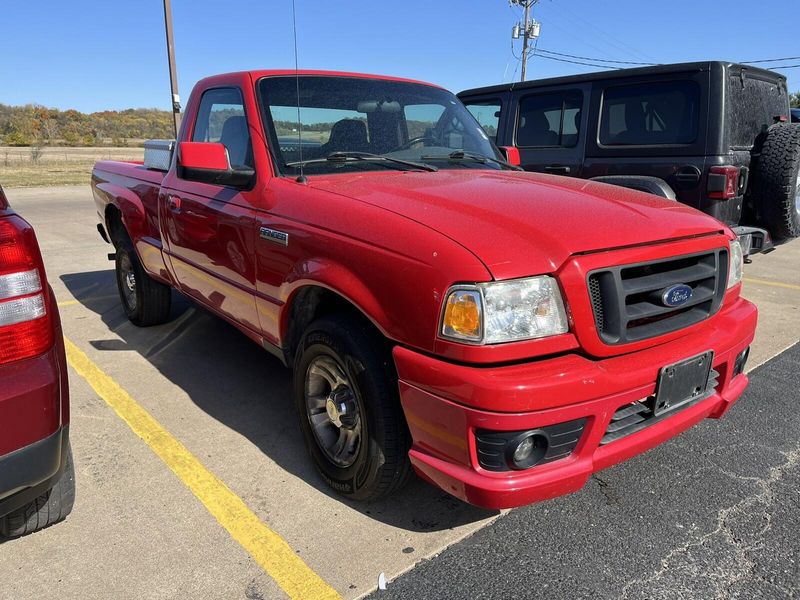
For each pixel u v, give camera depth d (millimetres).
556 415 2086
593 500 2830
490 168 3666
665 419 2488
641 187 5629
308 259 2693
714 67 5223
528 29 26359
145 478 2992
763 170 5500
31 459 2004
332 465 2826
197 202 3668
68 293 6621
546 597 2242
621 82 5844
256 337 3393
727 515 2715
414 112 3838
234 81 3564
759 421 3582
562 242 2217
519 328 2092
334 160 3254
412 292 2211
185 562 2416
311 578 2332
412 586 2293
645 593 2262
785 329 5191
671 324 2451
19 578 2328
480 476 2143
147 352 4727
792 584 2305
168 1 19641
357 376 2508
